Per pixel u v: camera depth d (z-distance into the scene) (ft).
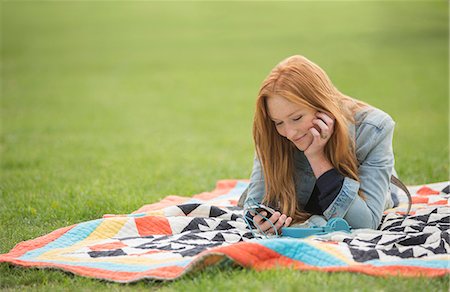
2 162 28.02
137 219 14.79
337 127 14.08
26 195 20.77
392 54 74.69
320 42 85.51
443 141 31.78
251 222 15.07
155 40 95.55
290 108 13.74
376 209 14.38
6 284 12.26
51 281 12.31
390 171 14.70
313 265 11.79
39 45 93.04
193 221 14.88
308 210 15.57
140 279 11.73
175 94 57.26
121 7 130.93
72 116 45.80
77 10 129.08
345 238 13.23
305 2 127.44
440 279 11.18
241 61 75.66
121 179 23.85
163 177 24.61
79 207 18.90
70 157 29.22
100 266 12.50
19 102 52.80
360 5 120.88
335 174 14.28
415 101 48.42
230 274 11.64
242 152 31.50
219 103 51.88
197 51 84.69
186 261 12.17
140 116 46.06
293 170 15.23
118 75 69.36
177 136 37.35
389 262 11.77
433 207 15.70
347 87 55.67
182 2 133.69
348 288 10.84
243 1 131.34
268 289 10.89
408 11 109.91
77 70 73.15
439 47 78.33
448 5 113.29
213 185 23.22
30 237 15.79
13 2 139.95
